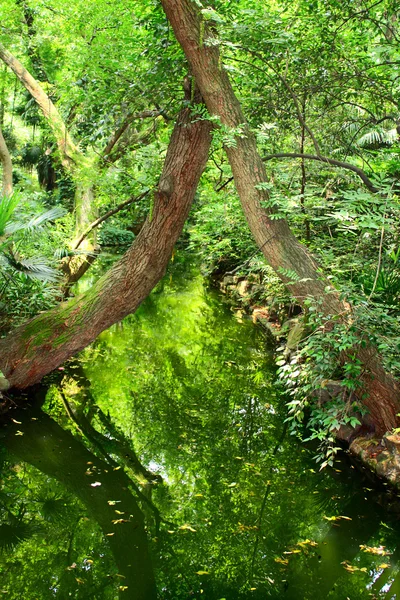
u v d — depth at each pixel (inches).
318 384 173.2
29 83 312.0
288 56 206.4
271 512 168.1
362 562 144.2
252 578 138.0
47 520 162.4
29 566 141.2
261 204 173.5
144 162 253.1
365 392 176.4
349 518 163.3
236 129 169.3
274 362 304.8
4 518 162.6
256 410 245.3
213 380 279.1
